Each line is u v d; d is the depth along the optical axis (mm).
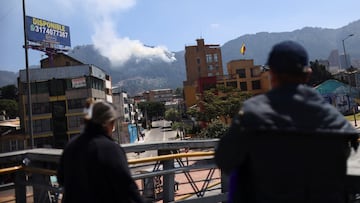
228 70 88062
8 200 5211
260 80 81188
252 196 1885
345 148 1856
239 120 1853
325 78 97375
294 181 1749
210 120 63562
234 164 1867
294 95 1869
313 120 1788
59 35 80188
